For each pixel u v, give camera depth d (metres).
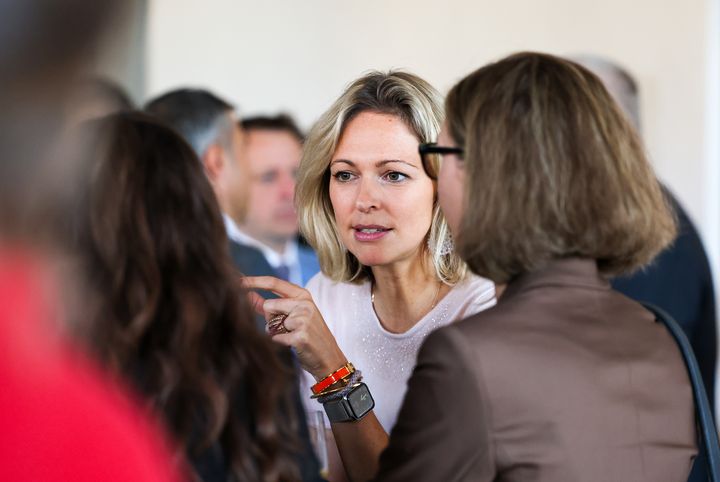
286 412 1.43
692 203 6.66
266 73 6.97
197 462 1.31
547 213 1.67
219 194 3.71
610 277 1.84
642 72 6.77
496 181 1.68
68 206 1.21
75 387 1.00
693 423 1.80
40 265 0.90
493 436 1.59
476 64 7.07
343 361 2.12
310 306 2.11
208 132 3.68
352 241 2.31
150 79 6.62
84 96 0.73
